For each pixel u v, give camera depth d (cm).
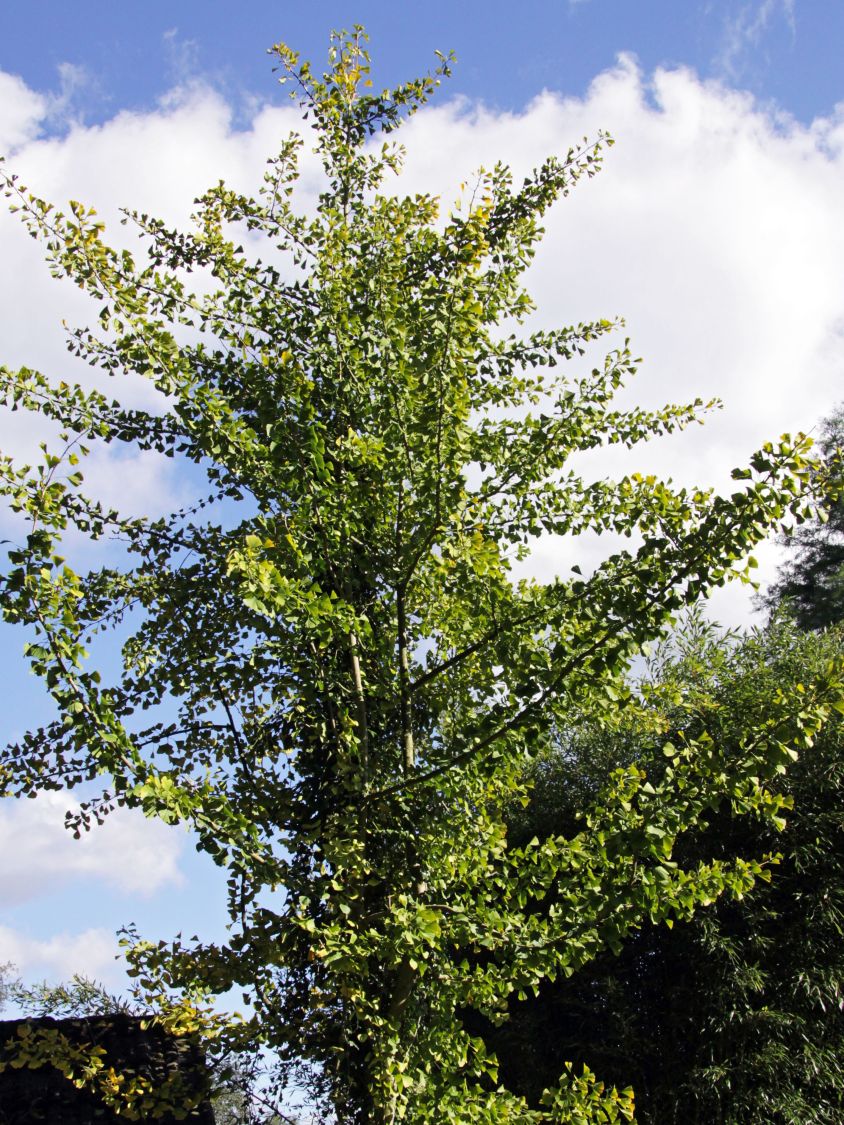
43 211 407
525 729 381
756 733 355
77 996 506
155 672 463
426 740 504
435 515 422
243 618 441
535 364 512
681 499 364
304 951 455
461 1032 412
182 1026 419
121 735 338
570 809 811
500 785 484
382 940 384
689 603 353
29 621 320
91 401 450
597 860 390
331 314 484
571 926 383
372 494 449
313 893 410
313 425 426
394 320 462
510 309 513
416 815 438
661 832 345
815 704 351
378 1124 394
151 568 468
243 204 530
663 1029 709
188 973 404
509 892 419
